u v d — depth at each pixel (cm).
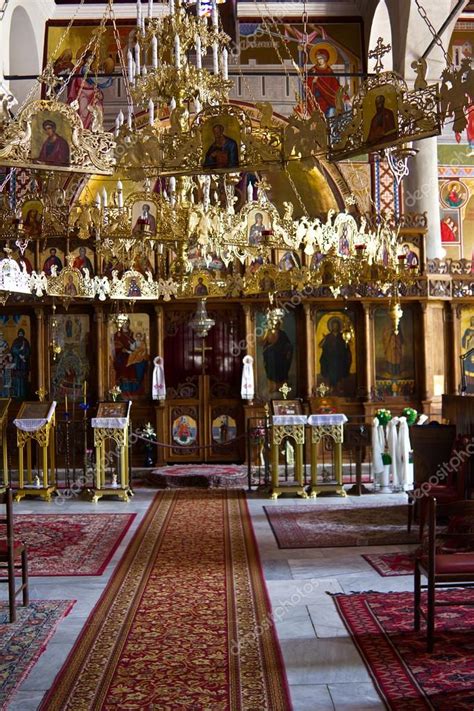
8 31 2003
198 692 592
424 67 834
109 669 642
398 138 853
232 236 1279
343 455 2025
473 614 767
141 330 2052
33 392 2022
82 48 2280
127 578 952
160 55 1080
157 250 1458
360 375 2044
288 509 1430
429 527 664
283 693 586
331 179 2248
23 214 1371
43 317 2019
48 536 1212
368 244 1370
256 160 941
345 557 1045
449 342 2061
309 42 2305
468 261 2078
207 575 960
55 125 912
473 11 2295
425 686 589
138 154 941
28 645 700
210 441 2044
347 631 725
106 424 1580
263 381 2059
